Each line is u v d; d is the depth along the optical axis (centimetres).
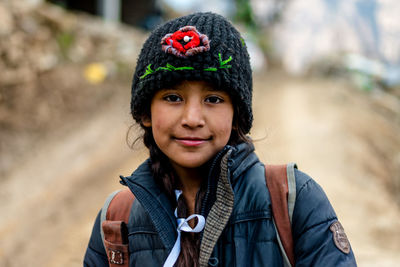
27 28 783
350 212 465
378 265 339
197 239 118
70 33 944
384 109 1426
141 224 124
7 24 735
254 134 762
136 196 120
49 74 799
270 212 114
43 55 811
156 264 118
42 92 754
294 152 662
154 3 1862
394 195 634
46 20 870
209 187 117
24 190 504
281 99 1196
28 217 445
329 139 752
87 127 728
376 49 2500
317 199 114
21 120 678
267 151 661
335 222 112
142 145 145
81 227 427
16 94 701
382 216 466
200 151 114
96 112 792
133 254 122
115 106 832
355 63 2092
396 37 2520
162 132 116
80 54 937
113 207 133
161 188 125
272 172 120
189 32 111
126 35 1191
